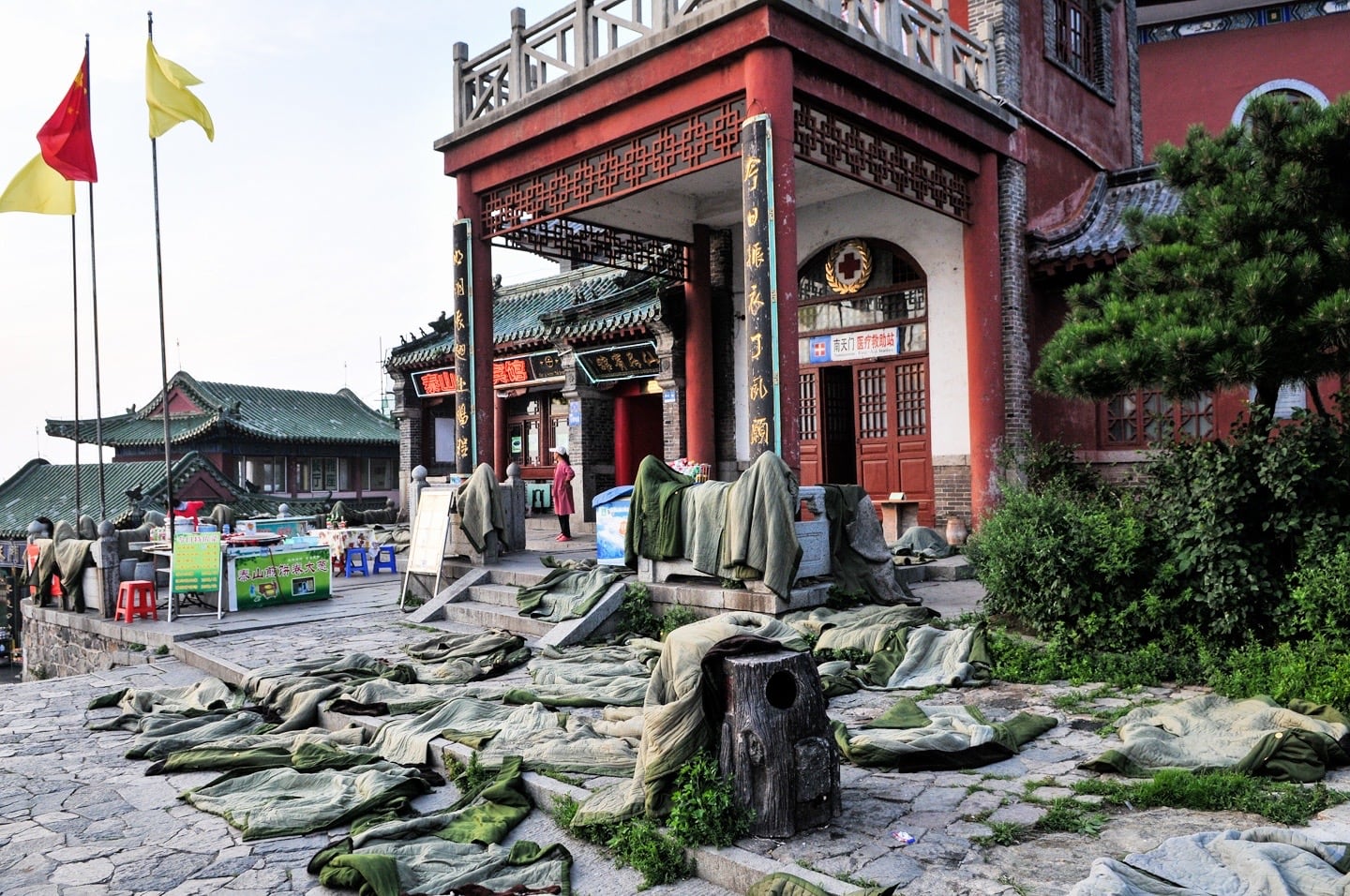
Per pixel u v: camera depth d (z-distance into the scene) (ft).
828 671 21.58
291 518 51.42
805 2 28.17
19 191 45.14
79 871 14.25
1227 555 20.49
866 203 43.11
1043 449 38.24
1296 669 17.57
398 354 69.26
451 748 18.19
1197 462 21.77
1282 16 57.57
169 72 37.91
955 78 37.88
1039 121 41.70
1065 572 22.39
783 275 27.76
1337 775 14.25
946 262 40.73
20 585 82.79
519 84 36.55
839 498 29.43
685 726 14.01
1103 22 49.70
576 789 15.64
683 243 46.47
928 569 34.47
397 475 121.29
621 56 31.42
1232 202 21.06
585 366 55.21
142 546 39.01
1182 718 16.66
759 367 27.84
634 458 56.03
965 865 11.98
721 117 30.19
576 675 23.09
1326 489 20.27
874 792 14.75
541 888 12.76
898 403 42.50
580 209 35.53
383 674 25.25
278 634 33.01
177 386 108.37
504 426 64.90
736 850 12.69
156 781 18.66
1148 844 12.29
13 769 19.67
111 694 25.52
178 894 13.35
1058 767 15.49
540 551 42.09
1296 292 19.77
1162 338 20.11
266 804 16.51
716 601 27.30
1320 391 35.19
